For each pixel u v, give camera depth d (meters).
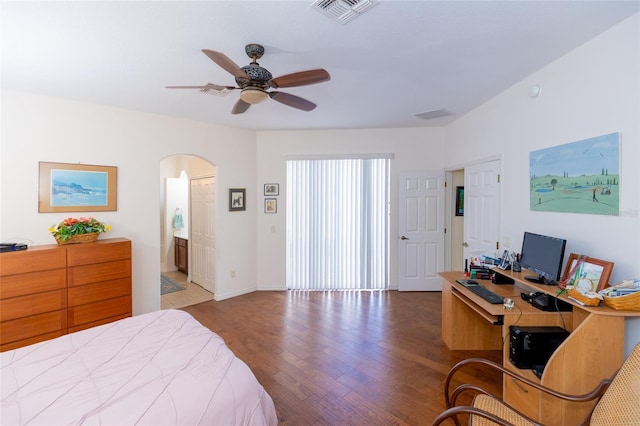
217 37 2.08
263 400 1.54
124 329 1.95
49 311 2.85
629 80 1.90
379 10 1.80
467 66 2.59
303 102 2.53
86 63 2.46
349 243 4.95
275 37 2.09
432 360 2.79
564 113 2.40
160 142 3.95
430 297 4.57
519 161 2.96
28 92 3.08
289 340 3.17
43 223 3.17
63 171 3.28
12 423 1.13
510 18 1.90
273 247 4.99
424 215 4.82
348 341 3.15
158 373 1.46
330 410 2.12
